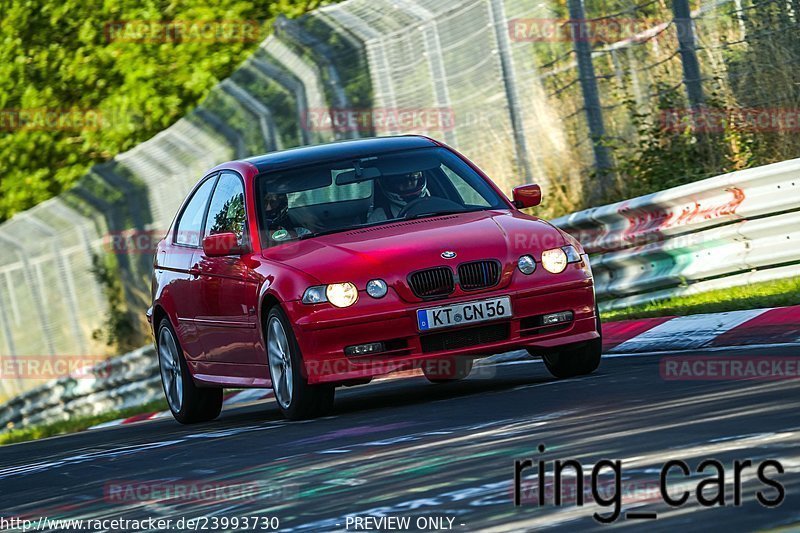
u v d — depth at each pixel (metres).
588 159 43.97
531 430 16.33
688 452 13.09
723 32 38.91
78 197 61.44
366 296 21.69
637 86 42.81
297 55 51.12
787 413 14.55
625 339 27.47
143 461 20.25
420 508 12.38
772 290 29.00
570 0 42.22
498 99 46.03
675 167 39.31
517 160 45.91
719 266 31.92
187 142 55.56
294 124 52.00
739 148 38.34
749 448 12.80
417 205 24.08
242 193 24.98
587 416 16.91
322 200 24.28
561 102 44.66
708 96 39.47
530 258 22.28
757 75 37.88
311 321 21.67
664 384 19.22
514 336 21.98
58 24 73.56
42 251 66.19
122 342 64.44
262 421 24.19
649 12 41.66
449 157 25.39
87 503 16.34
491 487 12.87
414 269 21.78
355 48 49.31
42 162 74.31
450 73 47.09
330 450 17.52
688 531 10.20
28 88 73.81
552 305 22.19
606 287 34.91
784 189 30.34
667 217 32.91
